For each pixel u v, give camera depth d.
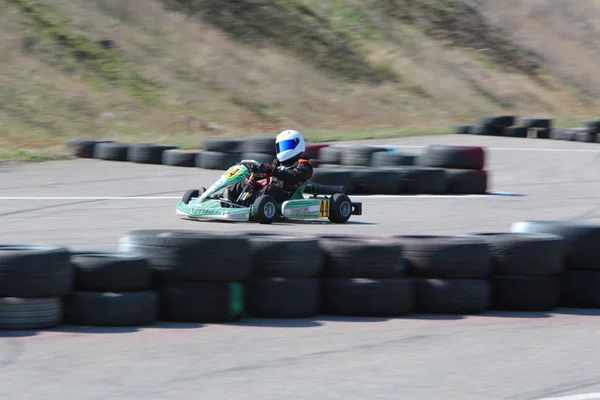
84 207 25.75
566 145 52.09
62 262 12.38
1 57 50.50
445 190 31.28
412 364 11.08
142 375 10.31
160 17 62.12
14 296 12.20
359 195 30.12
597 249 15.02
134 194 29.17
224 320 13.16
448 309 14.21
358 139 51.81
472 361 11.30
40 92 49.38
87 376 10.22
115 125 49.56
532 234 15.40
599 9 100.88
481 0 91.88
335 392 9.80
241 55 63.28
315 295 13.80
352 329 13.00
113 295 12.62
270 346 11.84
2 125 44.97
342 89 65.62
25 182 31.88
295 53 67.00
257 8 69.12
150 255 13.12
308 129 57.91
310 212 23.20
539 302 14.67
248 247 13.27
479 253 14.34
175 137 49.97
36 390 9.65
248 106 58.25
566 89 84.56
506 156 45.03
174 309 13.08
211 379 10.22
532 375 10.69
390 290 13.84
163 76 56.75
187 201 23.80
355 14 76.56
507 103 75.56
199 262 12.95
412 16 81.56
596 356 11.70
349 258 13.88
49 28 54.75
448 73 75.38
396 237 14.95
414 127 63.09
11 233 20.67
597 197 30.81
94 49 55.50
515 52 86.12
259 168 23.33
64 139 46.00
